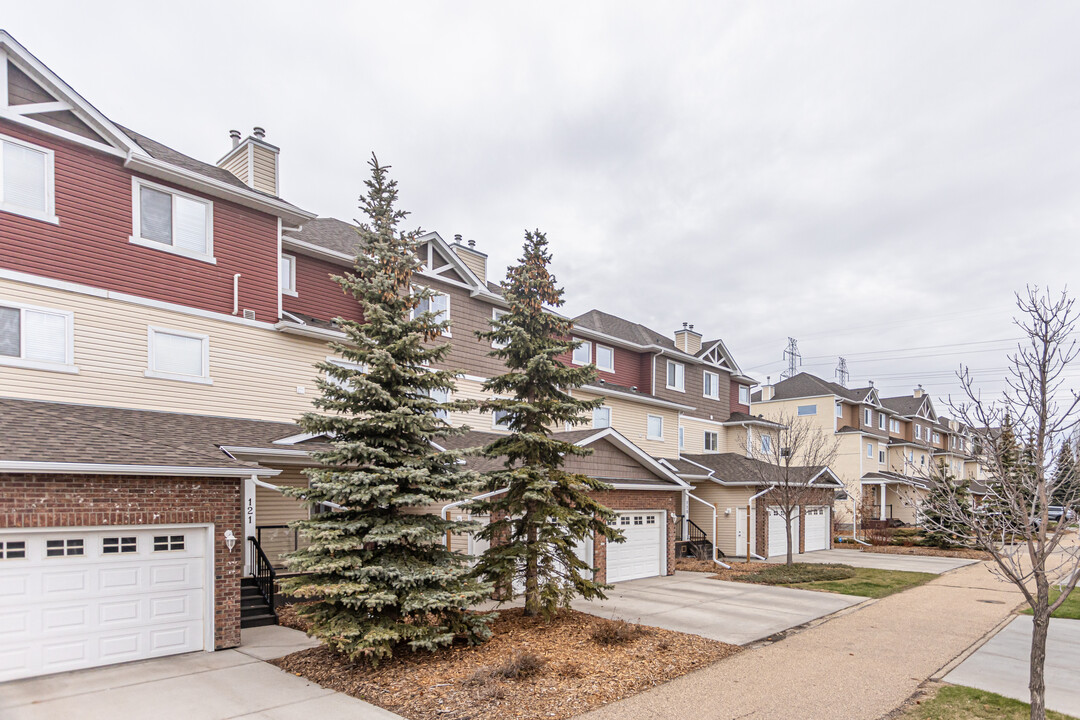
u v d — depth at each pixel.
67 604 8.35
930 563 22.45
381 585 8.33
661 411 27.44
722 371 33.41
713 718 6.81
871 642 10.42
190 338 13.32
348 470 8.98
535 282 11.40
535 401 11.45
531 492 10.53
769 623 11.88
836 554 26.06
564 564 11.42
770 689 7.85
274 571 12.55
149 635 8.99
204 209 13.85
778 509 24.39
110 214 12.36
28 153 11.45
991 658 9.44
